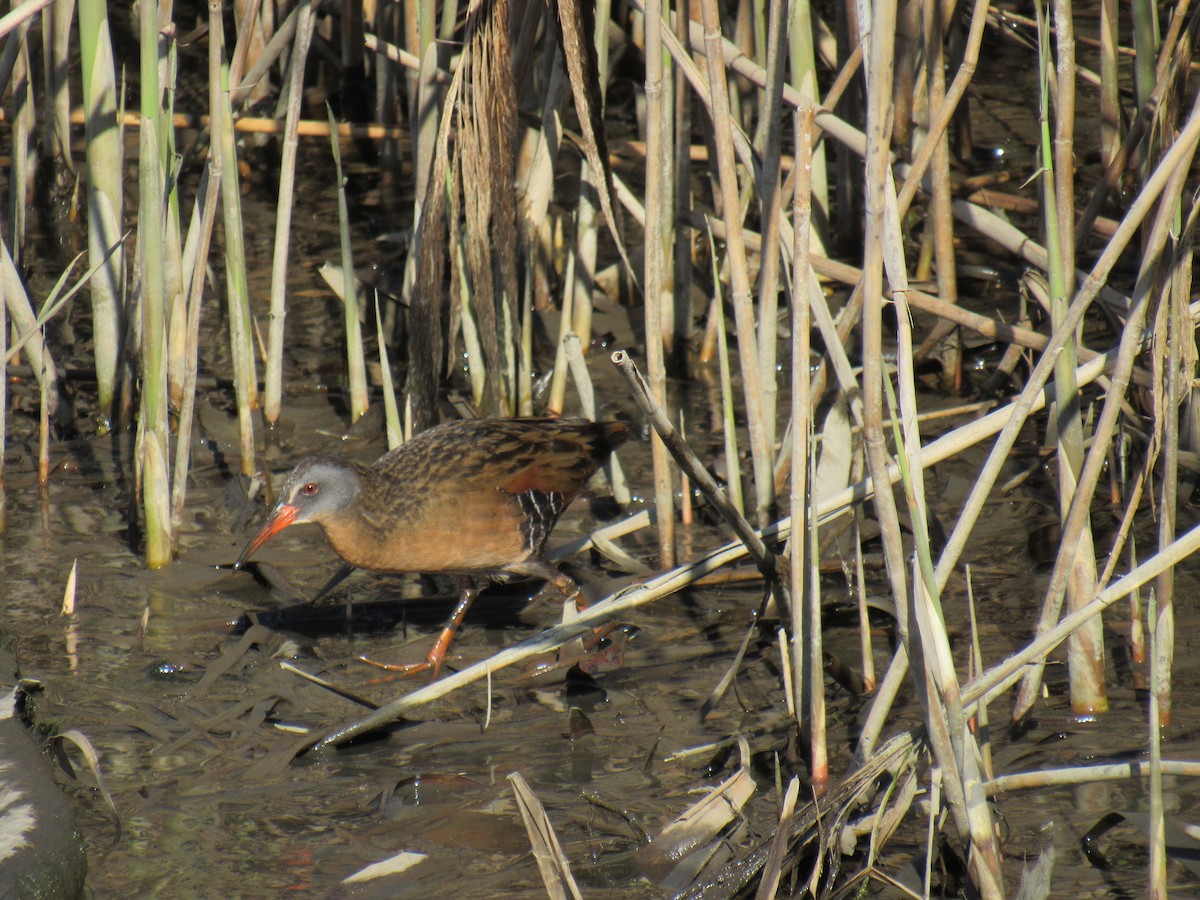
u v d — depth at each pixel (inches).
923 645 246.2
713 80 311.0
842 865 273.7
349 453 466.9
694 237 582.2
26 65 495.2
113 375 473.1
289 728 328.2
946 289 481.1
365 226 634.2
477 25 362.0
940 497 429.7
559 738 326.0
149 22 358.6
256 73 433.4
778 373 501.0
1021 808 289.9
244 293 434.3
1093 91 708.0
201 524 426.9
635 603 326.6
